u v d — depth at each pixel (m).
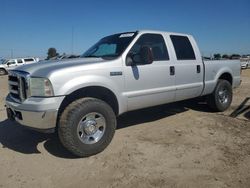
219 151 4.81
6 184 3.87
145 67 5.47
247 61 36.75
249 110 7.65
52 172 4.18
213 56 7.68
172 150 4.87
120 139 5.46
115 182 3.84
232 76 7.79
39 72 4.46
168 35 6.19
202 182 3.78
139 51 5.38
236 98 9.70
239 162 4.38
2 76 31.59
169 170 4.14
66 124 4.38
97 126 4.74
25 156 4.78
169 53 6.05
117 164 4.37
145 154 4.71
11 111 4.87
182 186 3.69
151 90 5.60
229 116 7.06
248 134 5.67
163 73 5.81
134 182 3.82
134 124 6.46
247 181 3.80
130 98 5.29
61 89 4.37
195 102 7.96
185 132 5.81
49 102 4.29
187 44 6.58
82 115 4.48
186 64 6.34
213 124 6.34
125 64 5.19
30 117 4.37
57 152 4.92
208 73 6.97
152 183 3.78
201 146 5.04
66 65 4.65
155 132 5.86
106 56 5.45
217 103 7.32
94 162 4.47
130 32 5.79
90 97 4.81
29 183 3.88
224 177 3.91
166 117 7.01
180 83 6.23
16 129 6.26
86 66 4.69
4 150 5.05
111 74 4.95
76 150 4.50
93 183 3.84
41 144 5.32
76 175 4.08
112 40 5.86
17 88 4.80
